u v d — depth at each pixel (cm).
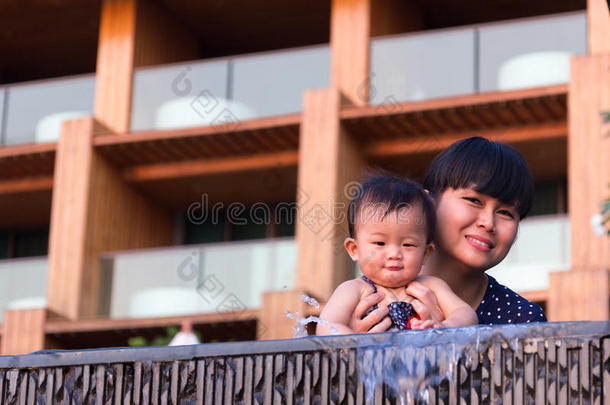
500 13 3497
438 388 324
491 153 580
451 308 546
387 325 529
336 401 330
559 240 2769
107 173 3297
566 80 2911
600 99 2762
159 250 3166
